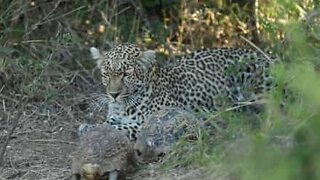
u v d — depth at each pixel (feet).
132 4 54.85
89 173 34.37
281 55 41.24
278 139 29.71
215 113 39.06
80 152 35.45
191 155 35.70
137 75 41.16
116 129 38.52
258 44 51.85
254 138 29.48
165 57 53.16
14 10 51.67
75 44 52.16
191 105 43.52
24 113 46.50
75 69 51.65
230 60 45.73
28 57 50.93
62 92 49.06
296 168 22.81
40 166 38.75
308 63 30.30
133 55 41.32
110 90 40.78
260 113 36.96
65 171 37.83
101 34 53.52
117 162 35.09
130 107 41.32
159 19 55.62
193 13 54.90
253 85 44.68
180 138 37.32
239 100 44.60
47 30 52.85
